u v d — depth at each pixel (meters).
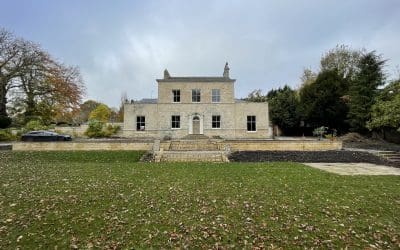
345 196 8.84
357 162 18.53
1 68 33.91
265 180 11.26
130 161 19.61
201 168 14.52
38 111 38.56
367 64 33.84
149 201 8.07
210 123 35.75
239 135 35.75
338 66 47.47
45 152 22.09
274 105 47.78
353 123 34.12
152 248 5.38
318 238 5.85
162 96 35.72
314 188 9.89
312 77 53.19
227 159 19.44
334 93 39.88
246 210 7.39
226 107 35.81
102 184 10.11
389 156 20.28
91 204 7.70
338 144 24.41
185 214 7.08
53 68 37.53
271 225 6.46
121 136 37.19
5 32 33.75
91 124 35.91
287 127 48.22
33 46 35.28
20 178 11.13
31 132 30.80
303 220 6.76
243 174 12.64
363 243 5.69
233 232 6.07
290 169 14.30
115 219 6.68
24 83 35.75
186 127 35.62
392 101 24.89
